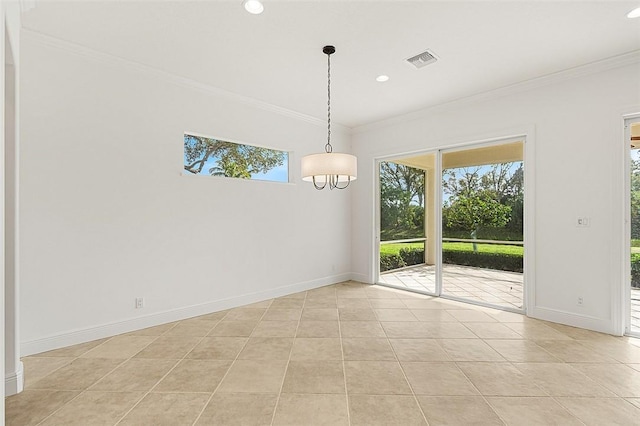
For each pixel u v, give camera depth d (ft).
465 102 13.74
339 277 18.25
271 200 14.85
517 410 6.32
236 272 13.50
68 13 7.97
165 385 7.26
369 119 16.87
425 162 15.96
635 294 10.21
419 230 16.14
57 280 9.20
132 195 10.64
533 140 11.88
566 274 11.15
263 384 7.31
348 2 7.59
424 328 10.91
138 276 10.75
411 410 6.33
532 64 10.64
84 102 9.70
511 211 12.94
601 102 10.43
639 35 8.87
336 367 8.12
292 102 14.37
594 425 5.88
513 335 10.22
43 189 8.99
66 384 7.29
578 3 7.55
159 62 10.62
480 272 13.84
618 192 10.11
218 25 8.54
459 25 8.50
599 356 8.68
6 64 6.86
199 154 12.87
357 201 18.65
